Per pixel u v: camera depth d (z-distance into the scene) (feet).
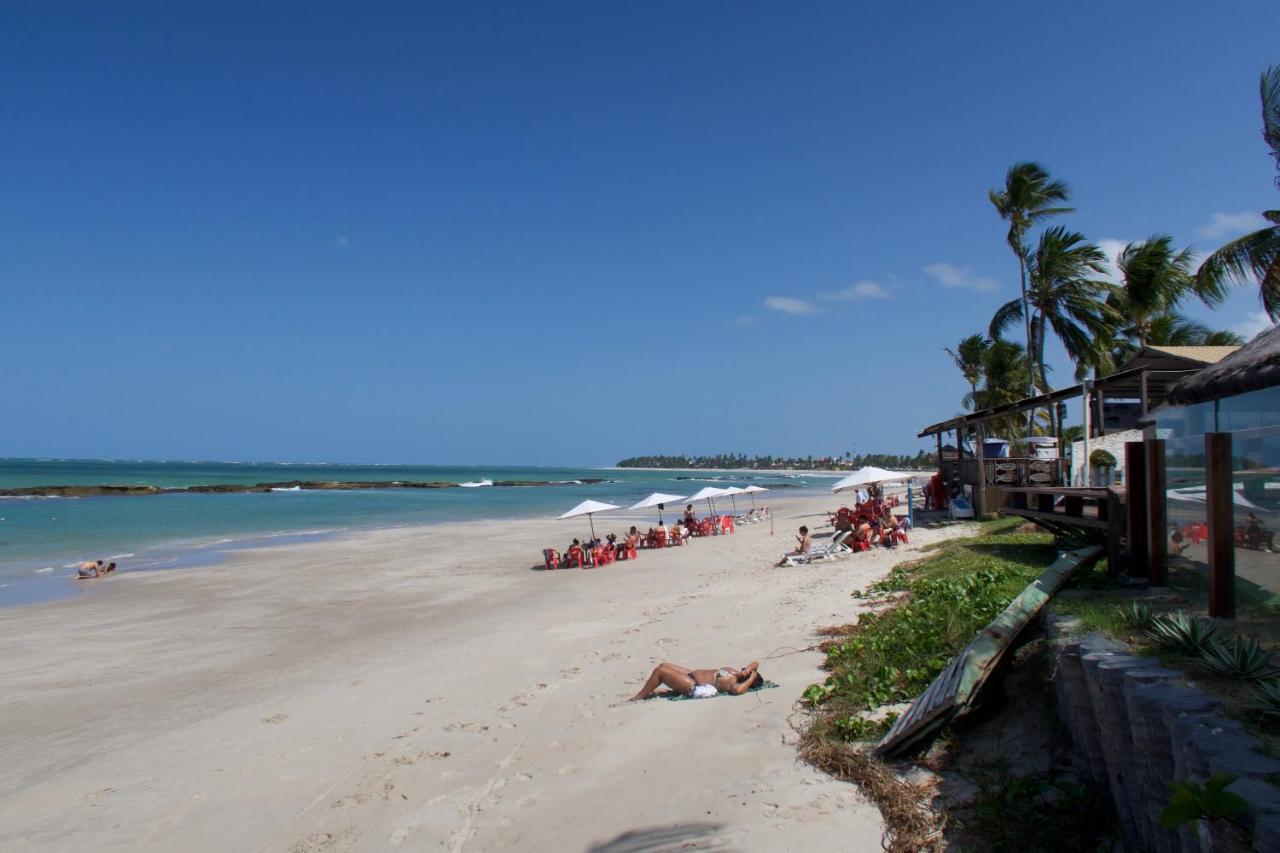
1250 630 17.42
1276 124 48.80
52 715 30.83
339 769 22.80
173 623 49.03
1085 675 15.26
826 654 29.37
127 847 18.99
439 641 41.01
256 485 290.56
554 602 52.29
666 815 17.42
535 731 24.47
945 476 98.63
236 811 20.51
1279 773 9.70
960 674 17.88
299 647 41.70
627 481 467.93
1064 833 14.38
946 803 16.11
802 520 117.29
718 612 41.47
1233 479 21.18
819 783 17.97
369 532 114.21
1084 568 28.86
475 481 416.46
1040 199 100.89
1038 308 102.17
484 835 17.75
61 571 73.10
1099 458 74.28
